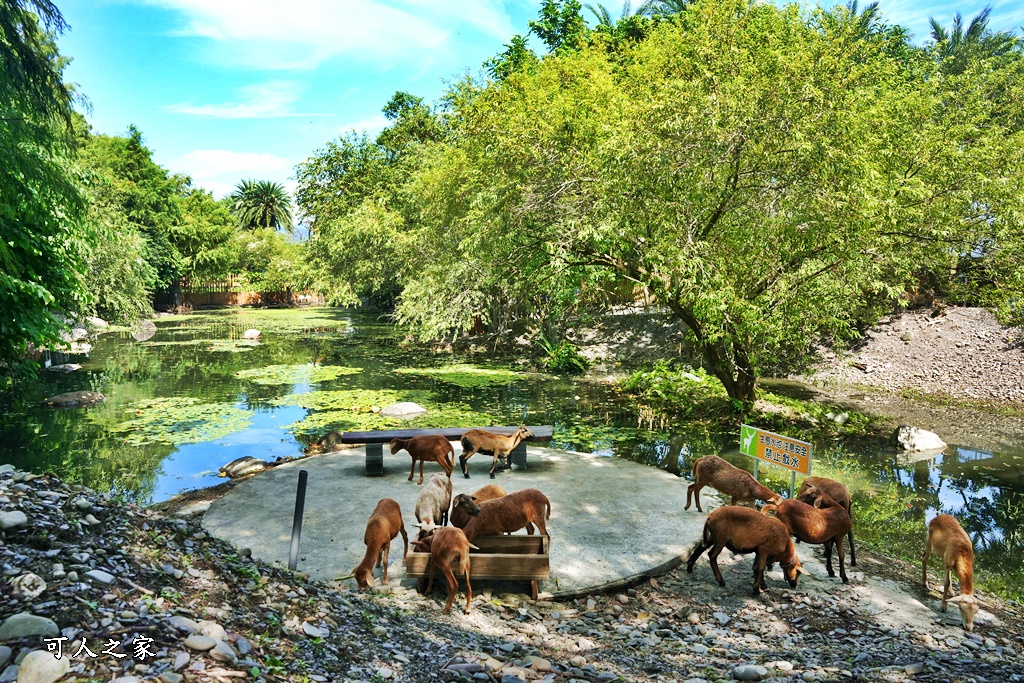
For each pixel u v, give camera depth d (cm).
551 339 2672
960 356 2033
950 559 646
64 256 1138
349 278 3972
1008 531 937
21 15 872
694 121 1377
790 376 2233
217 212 6519
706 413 1650
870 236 1427
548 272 1681
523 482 970
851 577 722
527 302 2477
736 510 668
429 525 635
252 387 2028
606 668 475
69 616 347
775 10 1554
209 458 1245
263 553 692
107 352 2930
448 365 2514
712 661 504
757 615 620
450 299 2503
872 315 1866
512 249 1748
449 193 2445
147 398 1850
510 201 1670
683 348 2384
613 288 2467
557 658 496
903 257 1495
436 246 2708
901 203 1492
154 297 5631
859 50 1666
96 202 2678
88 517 470
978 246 1466
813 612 629
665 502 889
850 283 1510
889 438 1429
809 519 685
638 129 1441
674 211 1469
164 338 3556
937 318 2273
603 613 618
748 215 1493
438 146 2908
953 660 512
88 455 1268
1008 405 1728
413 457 952
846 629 594
